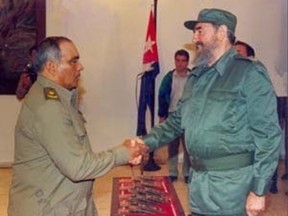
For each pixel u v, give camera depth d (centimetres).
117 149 246
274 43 661
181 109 274
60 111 225
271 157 238
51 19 643
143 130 623
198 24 253
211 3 653
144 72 612
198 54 256
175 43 654
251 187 243
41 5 638
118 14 652
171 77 576
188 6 652
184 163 559
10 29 634
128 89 664
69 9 645
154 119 646
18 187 236
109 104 665
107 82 661
